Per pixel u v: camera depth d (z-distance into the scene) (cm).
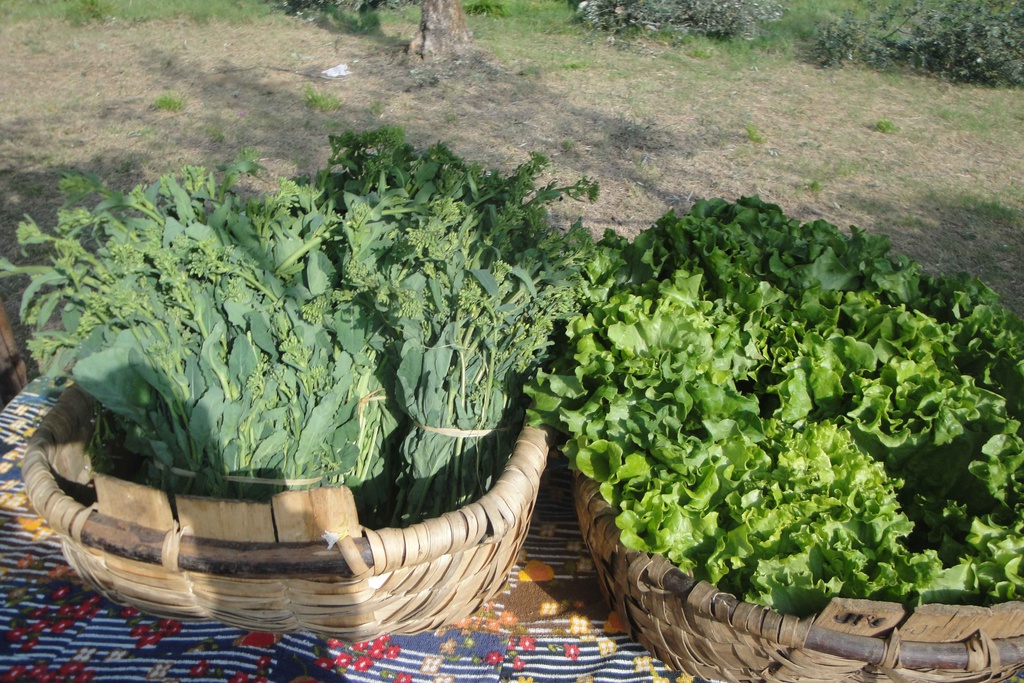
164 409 161
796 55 927
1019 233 522
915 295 223
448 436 172
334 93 691
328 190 203
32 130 569
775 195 555
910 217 534
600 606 182
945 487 182
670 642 154
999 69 866
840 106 763
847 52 906
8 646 160
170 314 160
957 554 163
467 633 172
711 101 748
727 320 205
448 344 166
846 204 548
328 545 135
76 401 172
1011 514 166
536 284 189
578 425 175
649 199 535
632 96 742
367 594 143
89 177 163
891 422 184
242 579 139
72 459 168
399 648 167
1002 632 138
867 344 198
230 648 163
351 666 162
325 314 172
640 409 175
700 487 161
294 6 957
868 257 234
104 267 161
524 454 168
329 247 187
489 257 185
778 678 146
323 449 171
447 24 797
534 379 188
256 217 169
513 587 186
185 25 873
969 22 877
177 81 697
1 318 261
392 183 204
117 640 163
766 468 172
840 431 182
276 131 598
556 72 794
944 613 133
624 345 190
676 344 192
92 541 140
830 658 136
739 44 934
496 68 784
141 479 181
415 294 163
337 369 168
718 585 152
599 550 164
